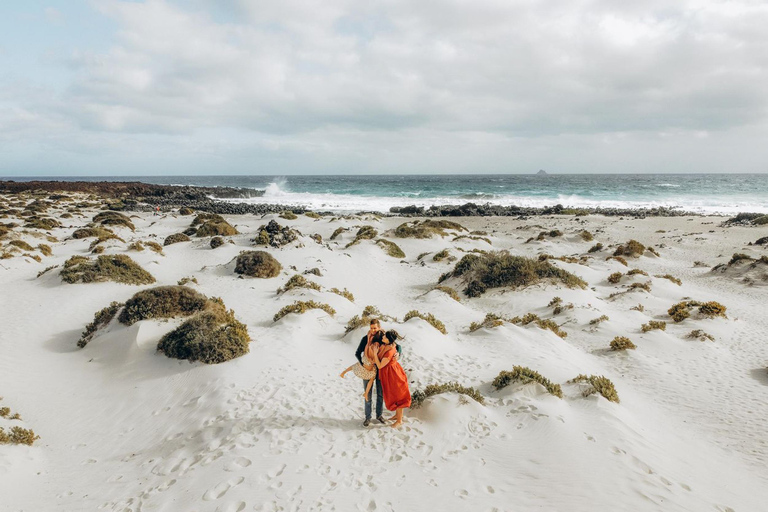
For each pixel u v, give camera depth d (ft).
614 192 314.35
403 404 24.13
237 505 17.85
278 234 100.78
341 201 269.64
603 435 24.18
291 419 25.49
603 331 52.70
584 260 97.96
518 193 313.53
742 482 22.49
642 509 17.58
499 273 74.84
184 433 25.88
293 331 43.24
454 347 42.14
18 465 23.76
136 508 19.07
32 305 53.98
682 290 78.18
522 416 25.94
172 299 45.50
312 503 17.85
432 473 20.25
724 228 140.46
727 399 35.09
